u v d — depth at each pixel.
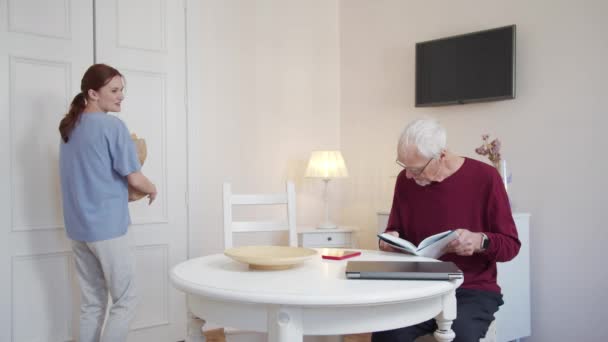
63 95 3.05
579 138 2.97
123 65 3.27
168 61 3.45
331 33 4.38
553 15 3.08
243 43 3.85
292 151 4.12
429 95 3.65
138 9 3.32
